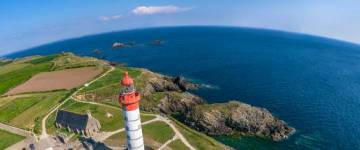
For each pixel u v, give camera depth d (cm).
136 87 16175
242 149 11112
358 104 14962
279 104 15200
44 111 13612
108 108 13188
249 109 12694
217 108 12950
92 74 18200
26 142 11256
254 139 11838
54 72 19388
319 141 11444
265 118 12500
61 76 18388
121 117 12225
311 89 17575
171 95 15150
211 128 12406
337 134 11894
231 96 16675
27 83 17588
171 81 18262
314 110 14288
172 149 9662
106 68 19275
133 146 6794
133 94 6362
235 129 12400
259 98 16175
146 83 16800
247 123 12356
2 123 13188
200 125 12581
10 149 11019
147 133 10712
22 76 19038
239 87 18212
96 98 15025
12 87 17200
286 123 12938
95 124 11175
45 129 11950
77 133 11200
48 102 14412
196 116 12900
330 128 12406
